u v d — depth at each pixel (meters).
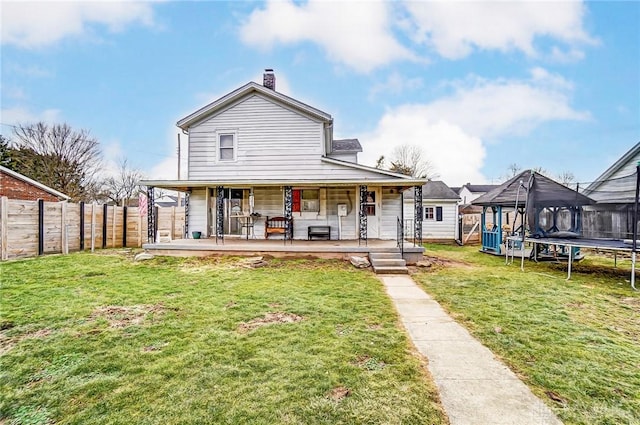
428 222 18.19
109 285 6.38
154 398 2.64
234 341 3.75
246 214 11.86
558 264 9.91
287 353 3.45
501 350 3.60
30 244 9.66
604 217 9.86
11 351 3.47
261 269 8.21
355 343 3.72
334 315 4.72
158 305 5.14
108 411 2.49
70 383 2.86
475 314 4.85
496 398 2.67
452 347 3.67
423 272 8.21
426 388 2.80
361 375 3.00
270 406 2.52
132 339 3.80
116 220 12.97
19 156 23.17
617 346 3.69
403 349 3.59
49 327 4.15
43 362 3.24
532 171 10.27
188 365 3.18
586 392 2.76
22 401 2.62
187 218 12.45
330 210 11.98
